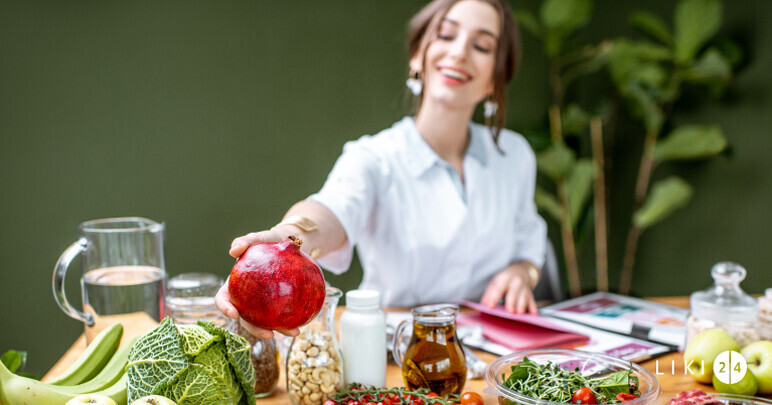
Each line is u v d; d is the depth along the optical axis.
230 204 2.86
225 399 0.73
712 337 1.02
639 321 1.39
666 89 2.96
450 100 1.63
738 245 3.02
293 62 2.87
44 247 2.66
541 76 3.22
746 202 2.98
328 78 2.91
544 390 0.84
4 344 2.64
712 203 3.09
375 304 0.98
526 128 3.01
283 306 0.72
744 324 1.09
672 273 3.24
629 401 0.80
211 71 2.79
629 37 3.29
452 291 1.79
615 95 3.33
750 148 2.94
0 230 2.62
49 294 2.66
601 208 3.33
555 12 2.89
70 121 2.65
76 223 2.69
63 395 0.76
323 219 1.32
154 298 1.04
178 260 2.82
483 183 1.78
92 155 2.69
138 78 2.71
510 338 1.24
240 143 2.84
